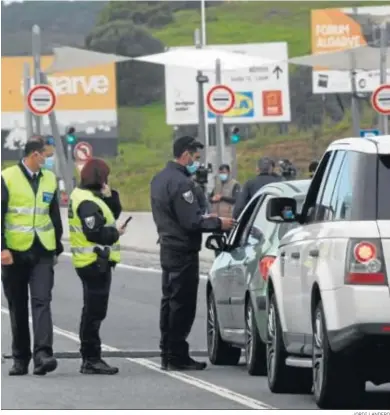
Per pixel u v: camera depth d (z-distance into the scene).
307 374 25.08
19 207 28.38
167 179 29.70
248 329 28.56
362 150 21.94
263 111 133.25
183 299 29.77
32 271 28.62
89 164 29.22
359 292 20.72
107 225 29.03
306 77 173.38
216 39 188.12
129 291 51.09
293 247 24.09
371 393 24.95
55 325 39.97
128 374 29.12
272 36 185.25
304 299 23.02
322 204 23.20
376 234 20.84
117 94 187.50
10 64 153.75
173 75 131.50
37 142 28.47
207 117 129.62
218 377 28.42
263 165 43.78
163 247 29.77
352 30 133.62
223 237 30.47
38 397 25.20
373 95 66.88
